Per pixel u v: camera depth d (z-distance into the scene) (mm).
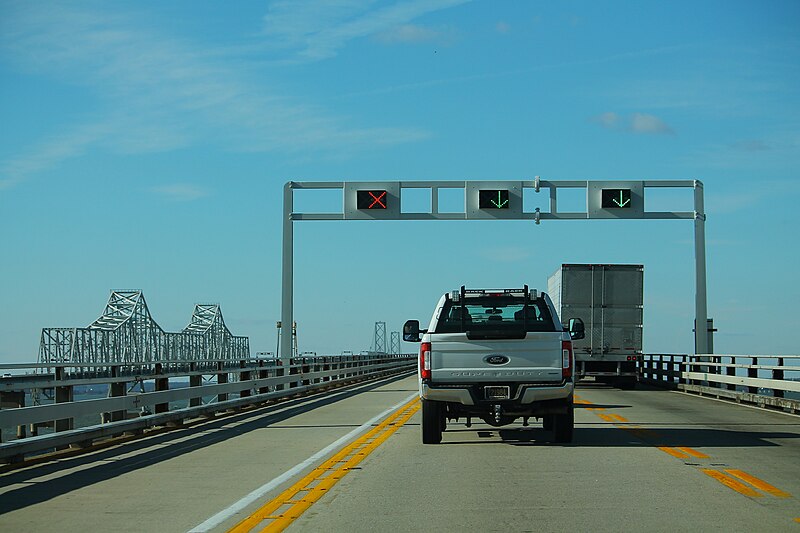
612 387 40188
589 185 35656
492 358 15734
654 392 35719
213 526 9172
